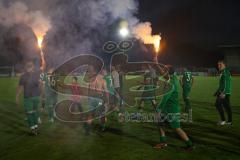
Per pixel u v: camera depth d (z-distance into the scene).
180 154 7.35
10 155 7.48
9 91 22.72
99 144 8.29
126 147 7.96
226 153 7.38
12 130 10.03
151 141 8.48
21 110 14.01
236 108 13.43
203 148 7.77
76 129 10.04
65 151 7.74
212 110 13.08
